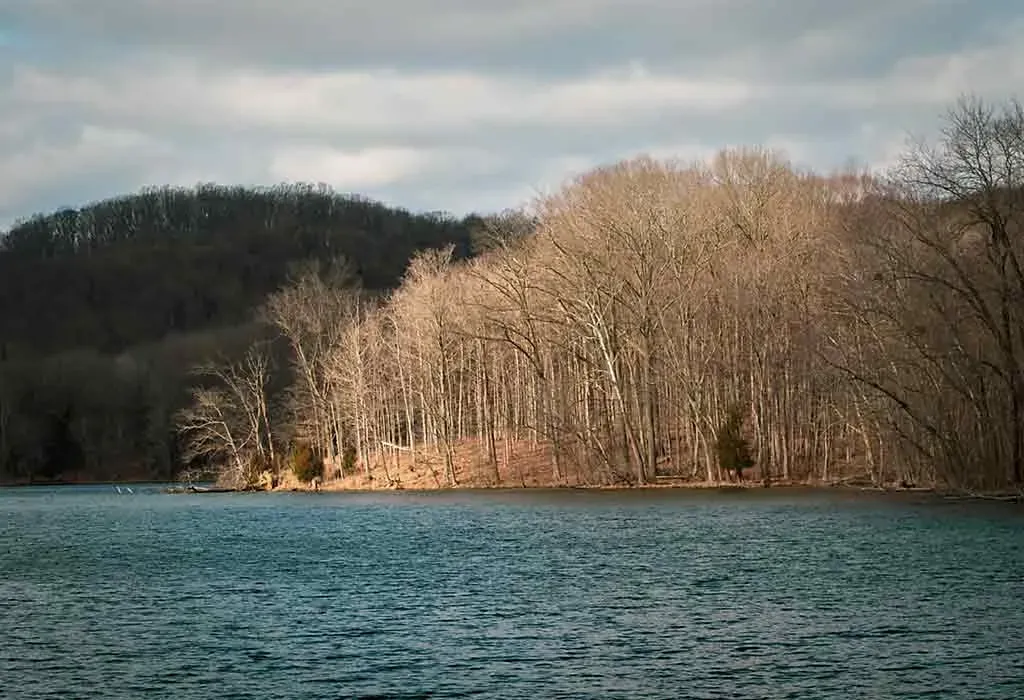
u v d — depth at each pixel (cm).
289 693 2775
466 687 2797
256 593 4253
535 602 3928
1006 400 7562
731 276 9644
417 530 6744
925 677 2798
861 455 10062
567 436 10481
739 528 6216
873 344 8456
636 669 2931
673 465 10406
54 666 3081
